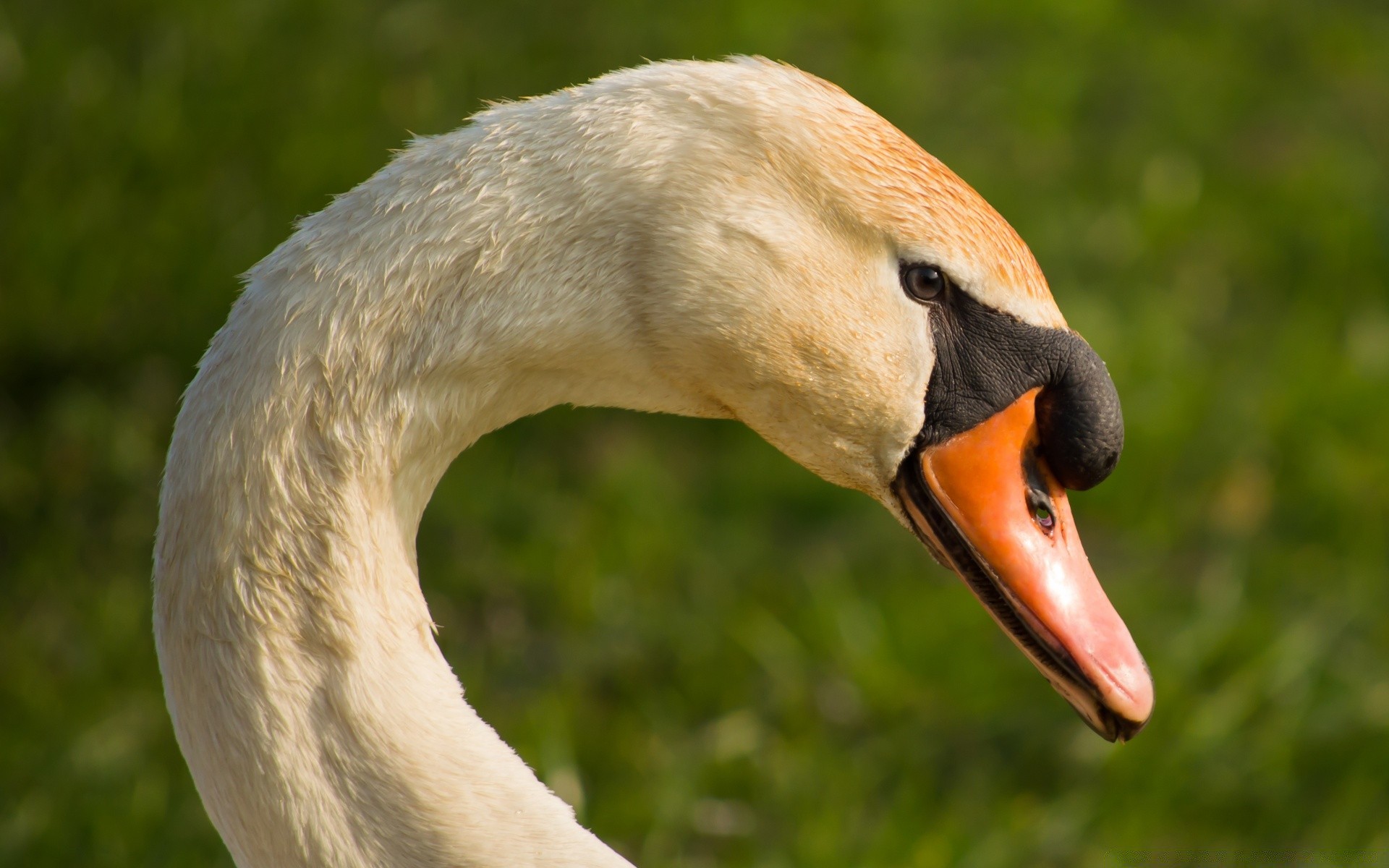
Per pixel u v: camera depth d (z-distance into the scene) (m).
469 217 4.12
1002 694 8.38
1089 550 9.52
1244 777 7.87
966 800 7.88
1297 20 13.98
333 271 4.09
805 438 4.69
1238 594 8.83
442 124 10.98
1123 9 13.78
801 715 8.28
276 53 11.23
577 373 4.43
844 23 12.60
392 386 4.12
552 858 4.17
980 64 12.78
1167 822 7.77
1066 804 7.77
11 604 8.46
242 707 4.07
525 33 11.80
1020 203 11.47
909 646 8.66
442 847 4.11
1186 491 9.75
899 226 4.46
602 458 9.77
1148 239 11.46
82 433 9.33
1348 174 12.19
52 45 11.05
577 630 8.69
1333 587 8.98
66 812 7.42
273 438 4.06
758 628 8.69
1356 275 11.35
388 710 4.12
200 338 9.84
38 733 7.79
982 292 4.60
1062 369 4.65
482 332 4.16
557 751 7.86
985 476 4.68
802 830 7.70
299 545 4.08
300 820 4.08
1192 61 13.28
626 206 4.25
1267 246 11.55
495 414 4.37
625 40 11.85
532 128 4.23
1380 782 7.86
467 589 8.88
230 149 10.65
